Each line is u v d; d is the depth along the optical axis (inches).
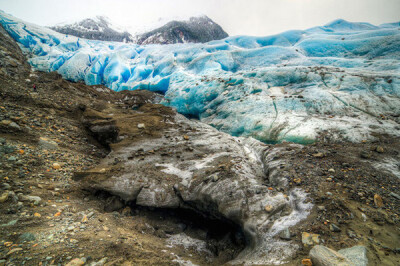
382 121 372.5
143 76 1451.8
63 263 102.9
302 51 975.0
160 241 171.8
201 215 211.3
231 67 1028.5
